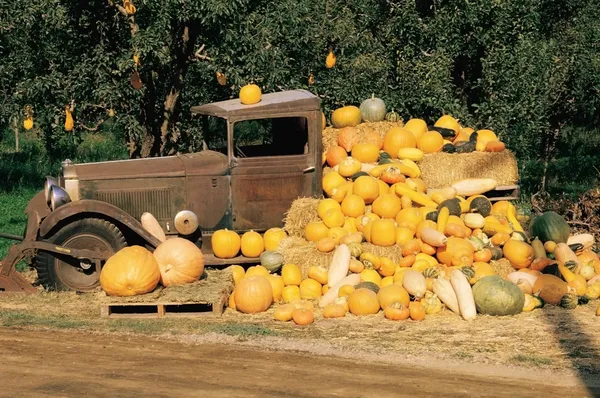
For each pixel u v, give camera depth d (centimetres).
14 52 1455
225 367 846
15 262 1153
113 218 1166
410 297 1098
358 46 1661
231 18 1455
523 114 1692
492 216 1255
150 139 1612
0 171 2445
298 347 929
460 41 1733
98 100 1506
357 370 845
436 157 1327
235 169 1217
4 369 828
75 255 1140
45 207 1202
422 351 918
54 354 886
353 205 1219
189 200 1216
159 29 1422
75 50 1487
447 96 1680
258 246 1202
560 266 1171
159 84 1658
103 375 812
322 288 1146
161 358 877
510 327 1020
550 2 2072
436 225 1184
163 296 1067
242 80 1493
